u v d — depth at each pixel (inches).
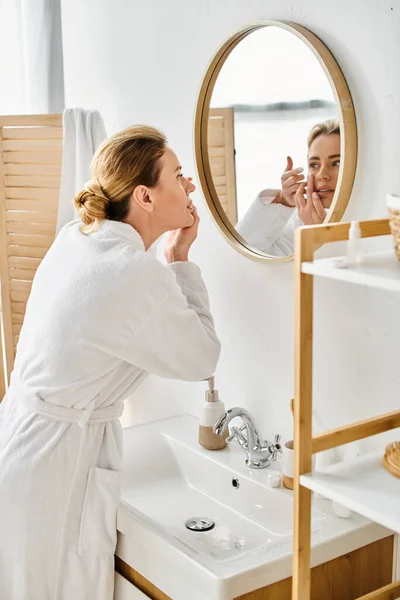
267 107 72.0
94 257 69.1
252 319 79.4
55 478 69.7
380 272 48.6
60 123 93.5
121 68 91.9
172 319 68.4
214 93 77.6
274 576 60.6
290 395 76.4
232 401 83.7
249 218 76.2
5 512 69.8
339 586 65.5
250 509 73.3
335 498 51.6
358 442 68.7
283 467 71.7
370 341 66.7
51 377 69.2
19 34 109.0
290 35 68.5
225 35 76.8
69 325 68.0
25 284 99.3
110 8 91.8
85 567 71.1
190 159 84.1
